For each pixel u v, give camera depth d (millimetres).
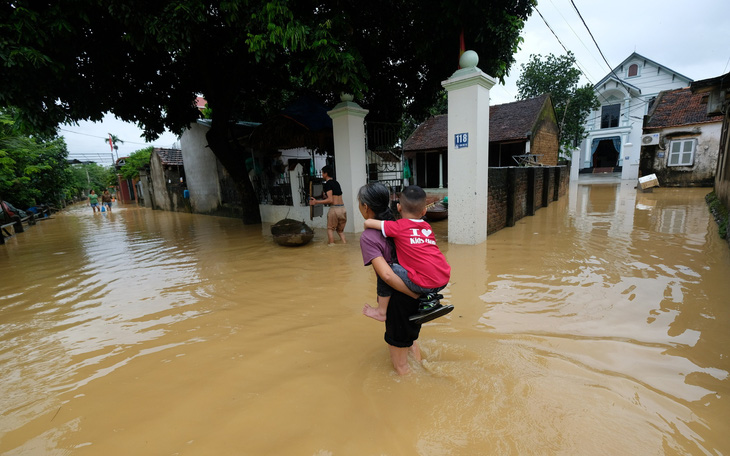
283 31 6199
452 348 2982
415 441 1979
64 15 5980
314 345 3184
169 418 2291
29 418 2363
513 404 2242
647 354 2799
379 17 7871
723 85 8773
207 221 14234
